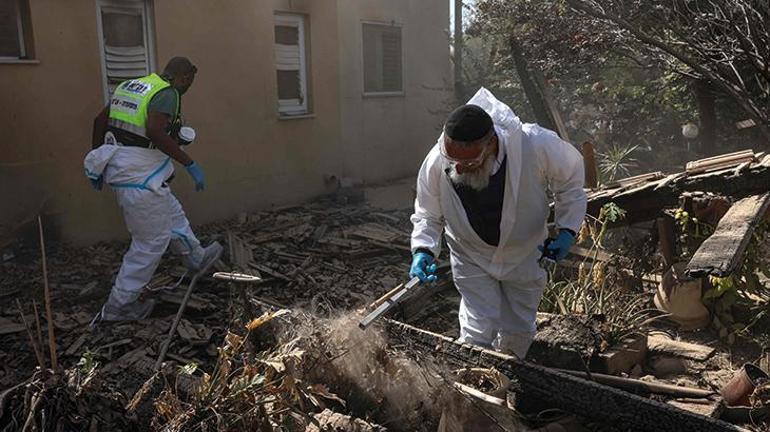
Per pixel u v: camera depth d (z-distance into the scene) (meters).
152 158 4.91
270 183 9.01
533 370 3.03
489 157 3.18
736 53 7.34
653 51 8.05
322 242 6.89
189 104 7.85
